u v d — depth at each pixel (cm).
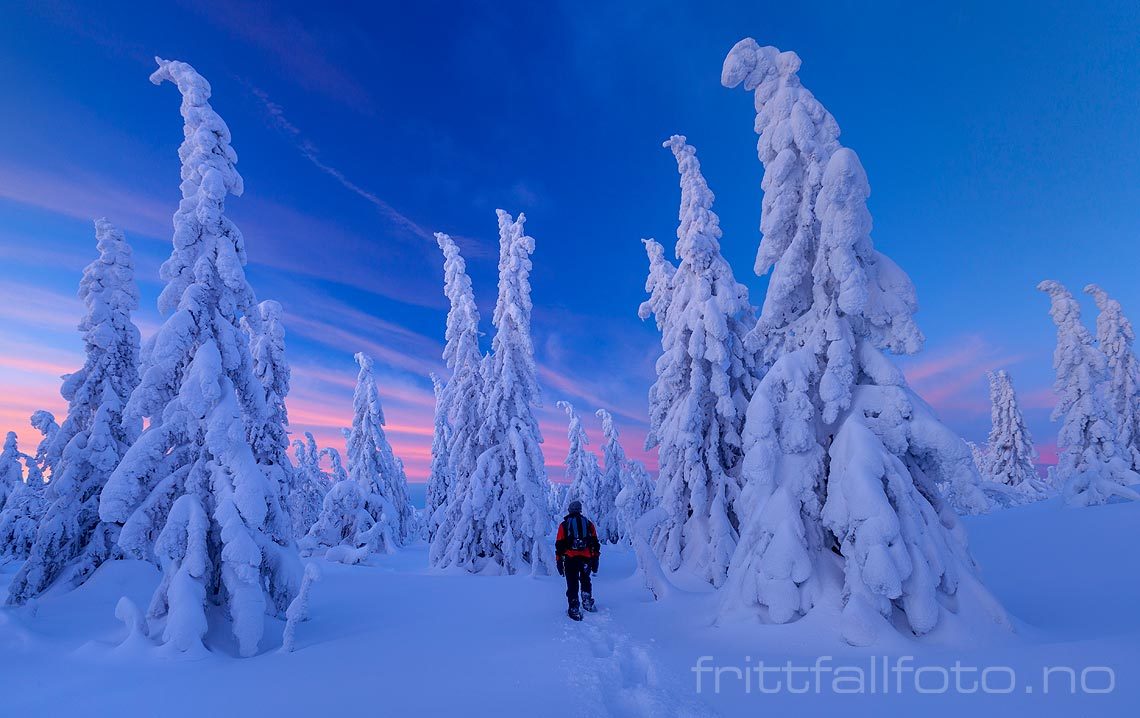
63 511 1434
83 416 1575
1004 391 3666
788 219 925
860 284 777
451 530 2080
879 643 572
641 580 1326
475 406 2258
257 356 2148
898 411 740
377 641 712
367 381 3384
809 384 834
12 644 798
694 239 1595
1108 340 2745
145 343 961
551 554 1930
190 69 1009
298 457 3925
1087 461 2353
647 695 441
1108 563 1090
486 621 832
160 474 908
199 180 980
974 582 619
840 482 713
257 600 766
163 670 647
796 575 687
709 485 1539
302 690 500
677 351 1609
